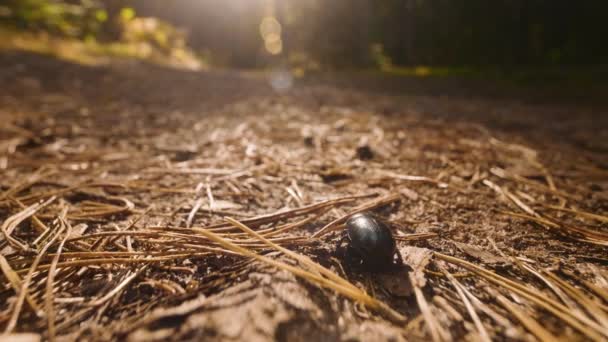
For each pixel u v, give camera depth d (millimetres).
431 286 80
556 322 70
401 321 68
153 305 70
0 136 186
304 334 62
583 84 562
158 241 90
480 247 97
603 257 92
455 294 77
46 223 103
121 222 105
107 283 77
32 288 74
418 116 287
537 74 661
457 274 84
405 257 90
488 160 171
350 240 87
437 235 102
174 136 207
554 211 120
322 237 98
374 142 198
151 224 104
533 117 308
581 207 123
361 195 126
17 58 394
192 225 104
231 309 65
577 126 270
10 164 151
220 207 116
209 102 327
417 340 64
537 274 84
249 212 114
